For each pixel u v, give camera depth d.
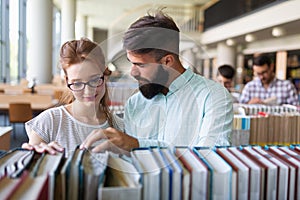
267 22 6.79
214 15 10.18
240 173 0.74
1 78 8.62
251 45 11.08
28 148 0.85
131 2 12.87
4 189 0.58
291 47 8.95
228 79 3.27
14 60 9.74
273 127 2.29
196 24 11.27
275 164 0.78
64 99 1.12
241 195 0.74
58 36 13.90
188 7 11.37
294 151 0.89
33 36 8.86
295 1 5.71
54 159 0.76
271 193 0.76
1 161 0.75
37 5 8.77
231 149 0.89
